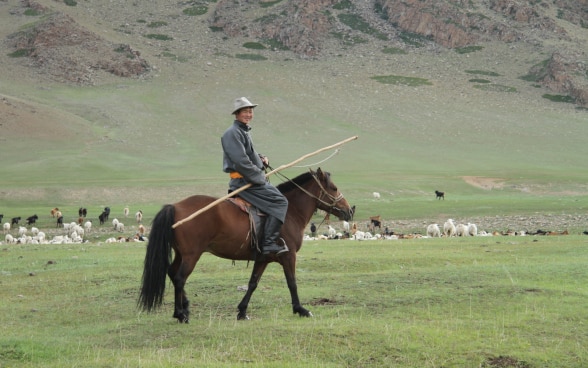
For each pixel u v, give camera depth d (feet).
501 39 620.08
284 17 647.56
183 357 33.68
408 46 622.13
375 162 331.98
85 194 230.89
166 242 38.96
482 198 226.38
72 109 443.32
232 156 41.27
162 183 250.78
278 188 45.29
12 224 175.11
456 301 46.24
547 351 35.47
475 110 465.47
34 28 574.15
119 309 47.73
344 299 48.06
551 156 356.59
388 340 36.29
